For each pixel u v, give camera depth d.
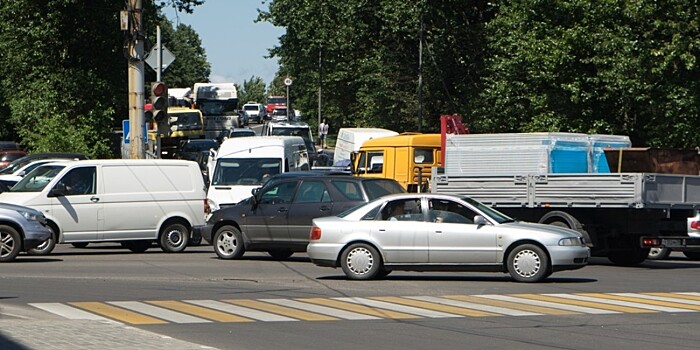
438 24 74.75
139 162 38.44
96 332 18.03
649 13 48.88
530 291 26.00
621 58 50.16
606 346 17.56
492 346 17.52
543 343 17.84
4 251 32.97
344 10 76.88
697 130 49.09
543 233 27.59
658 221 33.22
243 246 35.25
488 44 71.88
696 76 48.41
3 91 81.88
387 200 28.64
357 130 74.31
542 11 57.03
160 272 30.31
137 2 44.84
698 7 47.12
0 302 22.81
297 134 91.56
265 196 35.12
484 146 38.12
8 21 76.88
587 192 33.34
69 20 77.06
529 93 60.22
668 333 19.05
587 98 55.25
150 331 18.80
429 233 27.91
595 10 53.47
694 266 35.16
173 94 126.19
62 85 76.88
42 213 34.78
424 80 78.50
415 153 48.28
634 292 26.06
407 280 28.66
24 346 16.41
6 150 73.06
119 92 80.94
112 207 37.69
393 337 18.39
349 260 28.39
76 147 73.50
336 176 34.75
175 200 38.75
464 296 24.80
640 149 37.84
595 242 33.53
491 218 28.03
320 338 18.22
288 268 32.31
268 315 21.12
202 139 96.44
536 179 34.22
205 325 19.62
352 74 87.50
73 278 28.19
